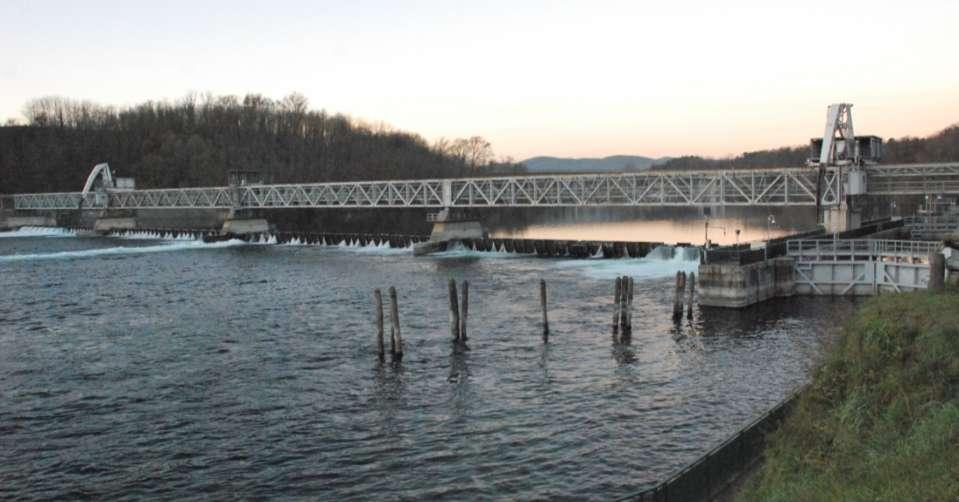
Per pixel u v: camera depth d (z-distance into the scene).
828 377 25.09
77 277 81.12
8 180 196.38
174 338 49.03
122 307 61.31
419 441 30.30
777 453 21.62
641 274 74.12
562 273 77.06
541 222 194.88
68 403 35.66
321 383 38.38
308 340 47.81
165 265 93.31
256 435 31.28
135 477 27.34
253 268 89.19
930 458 16.33
